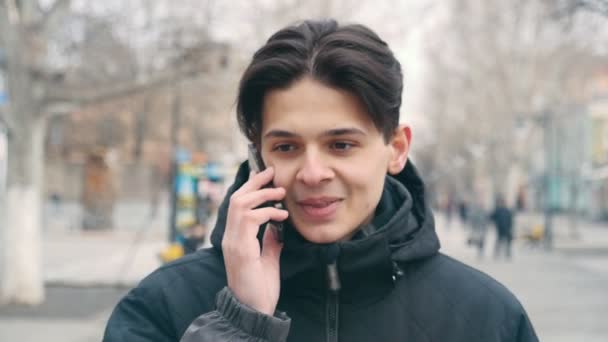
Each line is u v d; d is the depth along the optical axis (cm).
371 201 174
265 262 176
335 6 1650
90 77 1188
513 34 3453
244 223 169
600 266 1948
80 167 3969
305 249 173
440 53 4578
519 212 4812
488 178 5422
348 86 165
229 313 165
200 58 1153
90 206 3038
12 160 1107
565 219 5019
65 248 2217
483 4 3597
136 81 1131
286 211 172
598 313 1110
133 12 1139
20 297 1112
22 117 1085
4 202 1115
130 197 3753
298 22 182
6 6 1052
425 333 178
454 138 6144
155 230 3209
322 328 177
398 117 177
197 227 1155
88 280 1413
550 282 1549
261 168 184
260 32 1298
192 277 187
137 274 1527
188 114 3859
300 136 168
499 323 182
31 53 1070
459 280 187
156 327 182
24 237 1114
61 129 4050
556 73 3434
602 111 5125
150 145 4666
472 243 2250
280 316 168
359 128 168
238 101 177
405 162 191
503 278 1633
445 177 8800
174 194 1864
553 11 1309
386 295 180
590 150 5103
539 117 3002
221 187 1877
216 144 3728
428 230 189
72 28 1134
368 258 174
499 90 3712
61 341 855
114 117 4159
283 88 169
